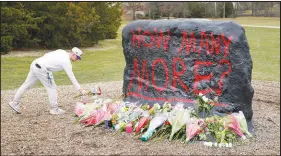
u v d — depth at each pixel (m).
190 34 6.49
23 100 9.11
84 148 5.72
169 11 34.03
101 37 23.31
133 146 5.77
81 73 13.90
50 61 7.30
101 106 7.22
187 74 6.63
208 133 5.93
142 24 7.20
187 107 6.55
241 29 6.09
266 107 8.38
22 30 18.89
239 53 6.02
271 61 16.02
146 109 6.83
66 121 7.16
